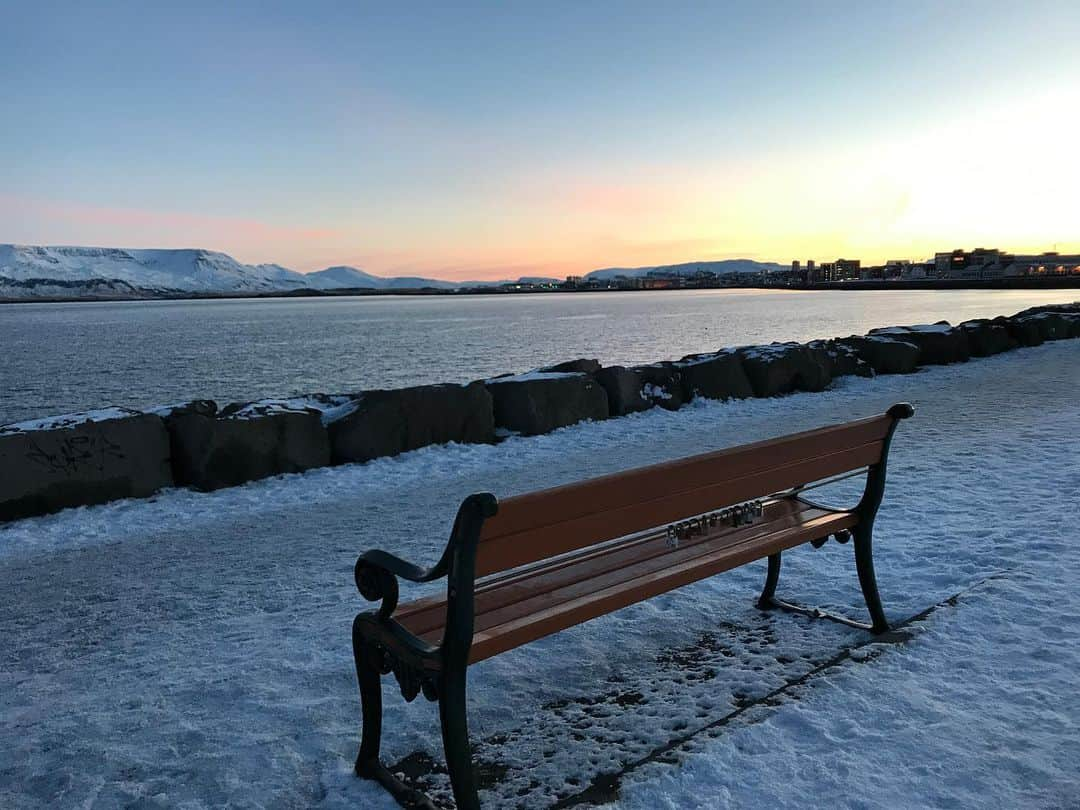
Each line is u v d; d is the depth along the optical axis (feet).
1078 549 16.44
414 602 9.82
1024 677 11.10
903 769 9.06
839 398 45.73
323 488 28.19
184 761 10.29
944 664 11.60
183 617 16.20
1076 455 26.02
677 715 10.78
